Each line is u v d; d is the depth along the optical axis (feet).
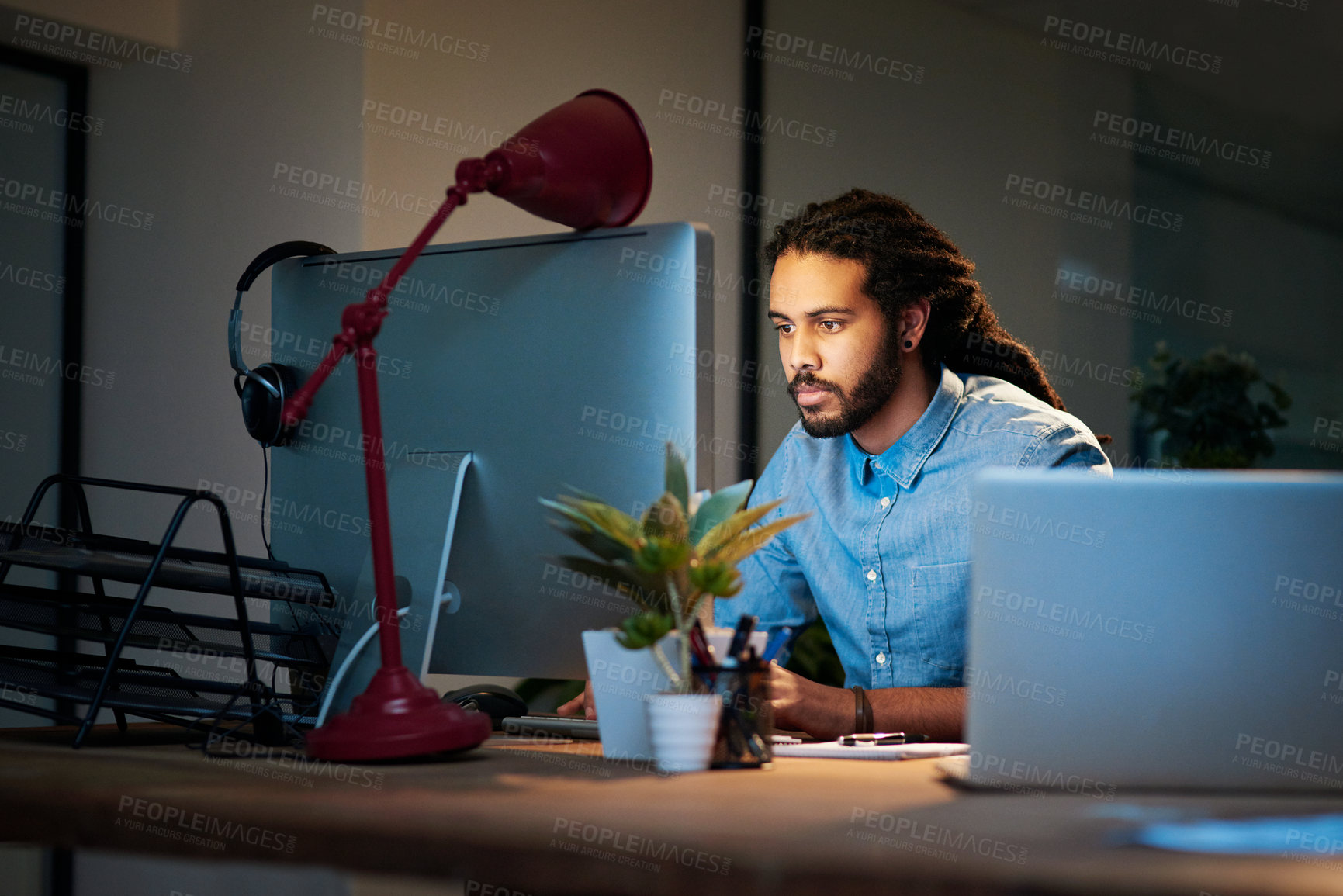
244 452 8.54
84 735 3.50
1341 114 10.07
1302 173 10.21
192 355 8.86
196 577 3.67
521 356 3.73
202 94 9.02
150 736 4.10
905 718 3.91
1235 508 2.42
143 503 8.99
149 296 9.07
